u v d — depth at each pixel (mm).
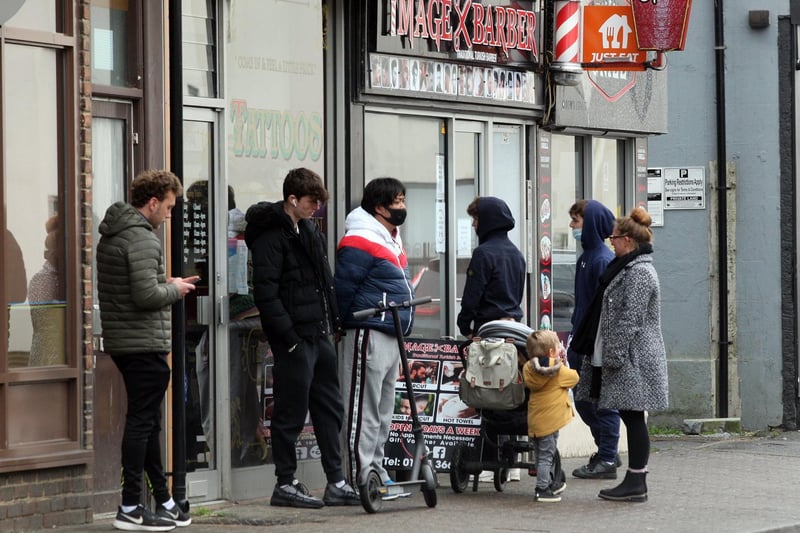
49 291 25516
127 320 23938
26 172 25234
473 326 31266
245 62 29531
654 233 45531
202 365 28625
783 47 44781
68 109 25703
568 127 38938
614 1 40562
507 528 25562
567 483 32094
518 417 29750
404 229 33875
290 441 27891
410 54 33281
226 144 29000
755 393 45250
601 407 28953
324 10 31656
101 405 26656
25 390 24938
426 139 34531
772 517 27281
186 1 28469
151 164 27359
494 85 36250
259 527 25547
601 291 29062
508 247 30922
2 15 24328
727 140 45312
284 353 27547
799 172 45281
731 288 45344
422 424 30516
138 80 27234
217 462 28750
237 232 29375
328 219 31672
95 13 26672
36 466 24656
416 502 28891
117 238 23922
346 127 31984
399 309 28953
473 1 35312
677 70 45250
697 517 27156
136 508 24672
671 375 45406
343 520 26359
